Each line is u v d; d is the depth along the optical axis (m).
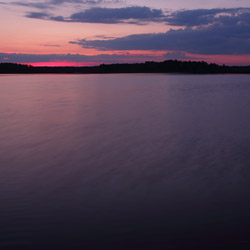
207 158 6.68
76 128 10.00
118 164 6.28
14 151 7.23
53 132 9.38
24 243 3.46
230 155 6.88
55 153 7.06
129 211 4.23
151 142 8.13
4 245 3.42
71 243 3.46
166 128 9.98
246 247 3.37
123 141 8.25
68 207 4.34
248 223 3.89
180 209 4.29
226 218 4.02
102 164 6.28
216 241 3.49
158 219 4.01
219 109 14.60
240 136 8.75
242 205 4.40
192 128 9.96
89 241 3.50
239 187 5.06
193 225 3.85
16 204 4.41
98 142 8.13
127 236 3.61
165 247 3.38
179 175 5.64
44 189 4.97
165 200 4.59
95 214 4.14
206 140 8.33
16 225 3.84
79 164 6.27
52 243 3.46
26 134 9.09
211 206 4.38
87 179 5.43
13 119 11.77
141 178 5.49
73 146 7.71
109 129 9.84
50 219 4.00
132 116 12.49
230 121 11.21
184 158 6.70
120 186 5.12
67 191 4.90
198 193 4.84
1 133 9.23
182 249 3.35
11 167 6.05
